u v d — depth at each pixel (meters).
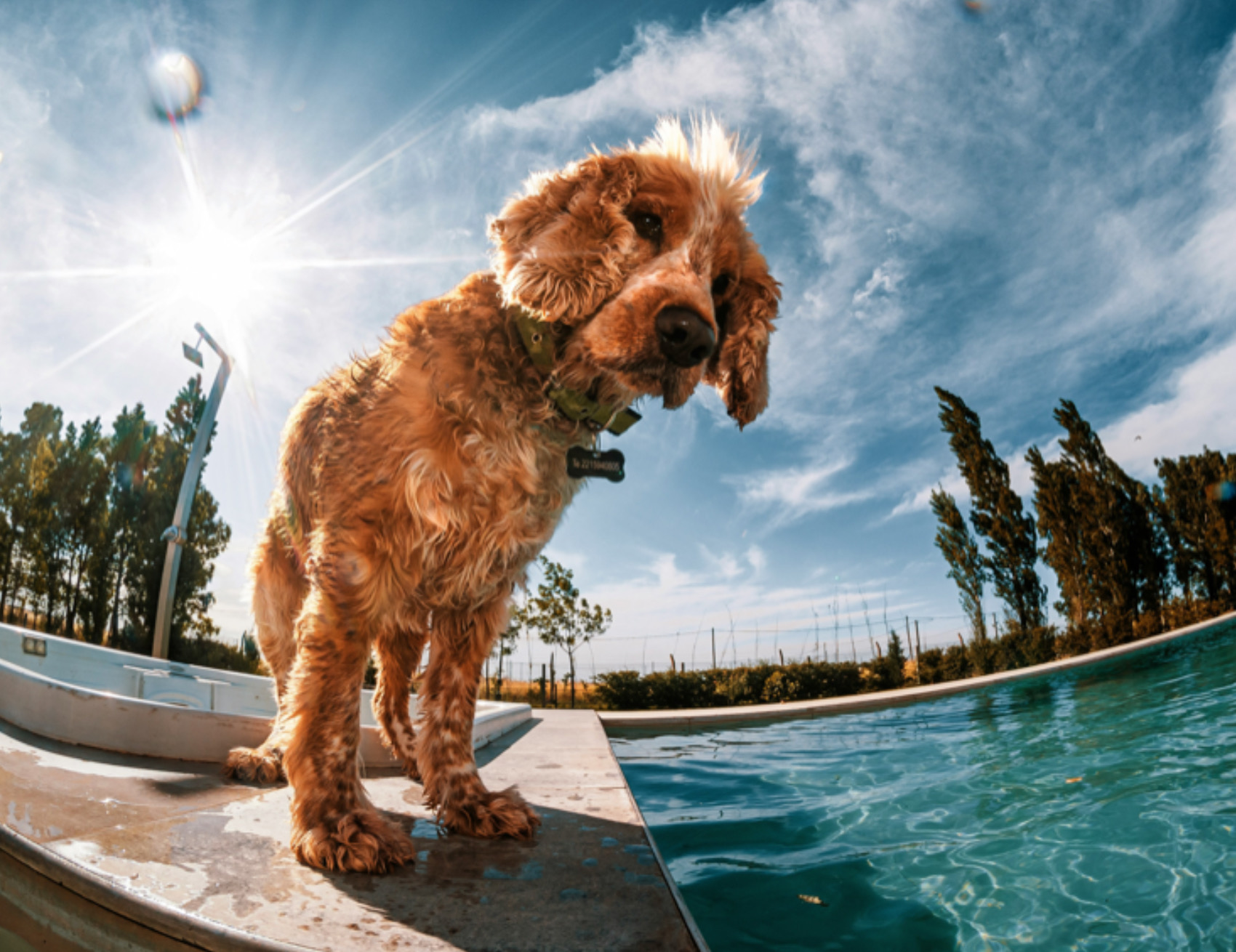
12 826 0.36
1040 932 0.43
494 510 0.44
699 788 0.99
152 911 0.29
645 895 0.35
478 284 0.48
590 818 0.52
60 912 0.32
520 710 1.25
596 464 0.47
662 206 0.48
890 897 0.50
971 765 1.02
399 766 0.69
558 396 0.45
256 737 0.65
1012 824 0.67
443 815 0.49
